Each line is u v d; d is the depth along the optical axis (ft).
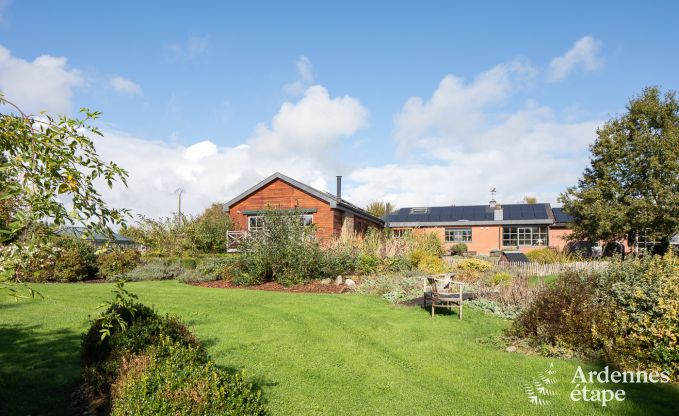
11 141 8.74
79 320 25.07
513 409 13.79
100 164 9.82
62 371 16.65
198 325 24.23
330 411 13.58
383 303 32.68
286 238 43.16
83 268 49.70
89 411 13.42
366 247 51.93
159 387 9.98
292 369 17.25
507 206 108.78
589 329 19.22
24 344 20.10
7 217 8.39
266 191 67.72
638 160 73.41
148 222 60.80
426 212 113.70
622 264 21.45
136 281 48.26
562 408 13.79
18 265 9.17
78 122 9.39
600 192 74.95
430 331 23.84
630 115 76.02
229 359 18.20
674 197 68.23
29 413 13.24
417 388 15.53
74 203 9.41
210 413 9.48
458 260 59.62
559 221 98.48
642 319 17.71
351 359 18.69
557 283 23.44
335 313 28.12
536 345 20.63
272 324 24.70
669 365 16.40
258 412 10.77
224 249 67.51
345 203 72.79
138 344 13.96
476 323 25.91
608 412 13.43
